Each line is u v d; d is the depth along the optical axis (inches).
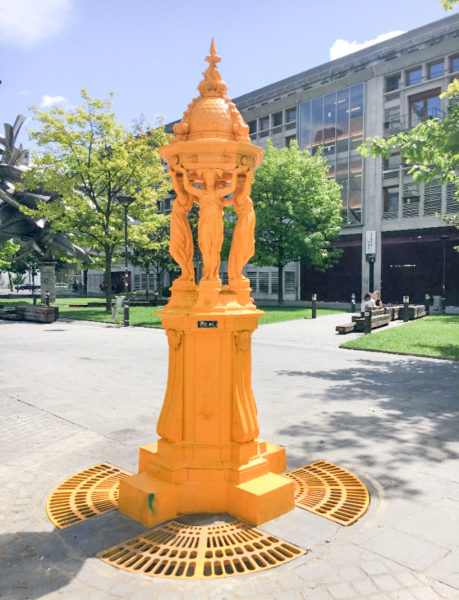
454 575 103.8
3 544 118.6
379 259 1272.1
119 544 118.0
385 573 104.7
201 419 135.4
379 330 624.1
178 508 132.6
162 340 554.9
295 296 1497.3
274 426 215.9
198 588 100.8
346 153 1333.7
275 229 1084.5
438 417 229.6
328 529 123.7
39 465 171.9
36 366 379.9
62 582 103.0
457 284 1176.2
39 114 903.1
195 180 155.3
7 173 1168.8
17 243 1979.6
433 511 133.7
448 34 1142.3
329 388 294.7
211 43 138.3
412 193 1202.6
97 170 919.0
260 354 440.8
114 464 172.2
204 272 137.5
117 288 2249.0
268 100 1553.9
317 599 96.6
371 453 180.9
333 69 1366.9
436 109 1160.8
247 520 128.2
